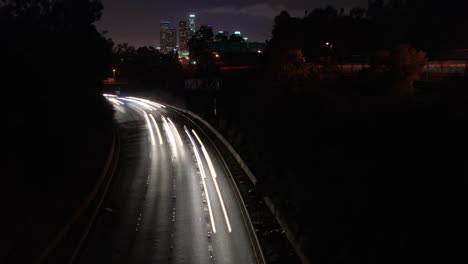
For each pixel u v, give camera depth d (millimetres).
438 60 54812
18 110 31312
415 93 38094
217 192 35250
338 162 30016
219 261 23062
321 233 23859
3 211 23375
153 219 29250
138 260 23234
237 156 46000
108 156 44344
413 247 18828
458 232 17984
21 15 47844
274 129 47156
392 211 21750
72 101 47812
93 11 65188
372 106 35312
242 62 89188
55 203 28031
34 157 30156
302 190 30562
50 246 22984
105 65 70688
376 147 28422
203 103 85750
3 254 20969
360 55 68875
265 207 31484
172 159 47844
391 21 81938
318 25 71312
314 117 40969
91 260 23234
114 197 34375
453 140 23812
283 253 23906
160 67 133750
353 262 20266
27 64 34656
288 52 55844
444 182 21094
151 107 100688
